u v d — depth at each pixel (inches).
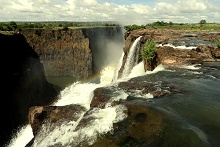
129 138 685.9
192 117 765.3
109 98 896.9
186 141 646.5
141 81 1113.4
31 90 3221.0
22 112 2800.2
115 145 667.4
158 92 960.9
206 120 749.3
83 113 854.5
